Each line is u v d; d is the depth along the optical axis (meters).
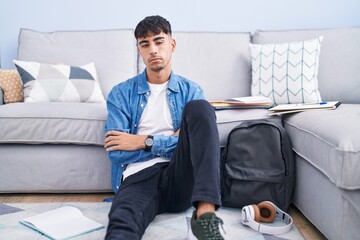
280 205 1.54
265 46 2.18
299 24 2.56
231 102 1.80
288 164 1.54
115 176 1.57
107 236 1.08
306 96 2.01
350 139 1.14
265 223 1.46
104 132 1.66
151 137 1.44
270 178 1.52
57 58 2.27
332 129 1.25
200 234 0.99
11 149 1.76
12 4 2.57
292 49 2.09
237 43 2.34
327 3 2.54
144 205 1.24
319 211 1.33
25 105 1.76
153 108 1.55
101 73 2.27
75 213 1.49
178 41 2.33
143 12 2.58
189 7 2.57
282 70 2.06
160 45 1.47
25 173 1.76
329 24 2.55
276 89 2.07
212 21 2.58
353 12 2.54
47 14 2.58
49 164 1.76
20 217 1.49
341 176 1.13
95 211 1.57
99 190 1.81
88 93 2.07
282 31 2.33
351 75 2.16
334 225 1.21
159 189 1.35
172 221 1.44
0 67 2.61
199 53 2.30
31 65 2.04
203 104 1.20
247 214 1.39
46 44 2.30
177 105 1.55
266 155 1.54
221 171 1.63
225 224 1.44
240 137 1.58
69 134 1.72
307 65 2.04
